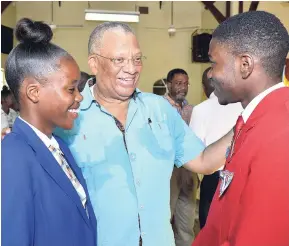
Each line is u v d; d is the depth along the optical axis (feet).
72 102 3.74
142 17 32.81
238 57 3.28
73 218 3.63
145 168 4.72
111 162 4.65
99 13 24.90
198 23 32.73
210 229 3.50
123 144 4.73
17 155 3.33
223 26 3.41
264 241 2.80
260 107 3.15
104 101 4.90
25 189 3.26
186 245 10.99
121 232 4.56
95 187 4.60
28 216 3.25
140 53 4.75
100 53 4.69
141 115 4.90
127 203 4.58
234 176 3.10
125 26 4.75
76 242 3.64
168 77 12.37
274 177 2.81
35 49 3.58
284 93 3.14
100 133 4.73
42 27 3.66
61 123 3.76
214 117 9.03
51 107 3.65
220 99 3.60
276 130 2.95
